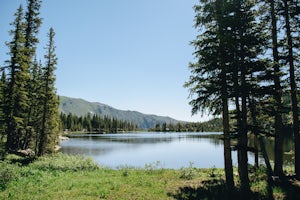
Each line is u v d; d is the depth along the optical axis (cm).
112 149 5753
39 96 3562
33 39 2972
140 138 11006
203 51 1322
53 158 2425
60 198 1165
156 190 1324
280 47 1495
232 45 1217
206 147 6116
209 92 1323
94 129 18488
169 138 10806
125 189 1348
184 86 1417
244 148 1245
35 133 3950
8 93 2716
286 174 1596
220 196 1188
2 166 1725
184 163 3525
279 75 1394
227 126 1324
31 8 2977
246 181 1245
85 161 2267
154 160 3875
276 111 1388
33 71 3828
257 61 1252
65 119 15900
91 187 1391
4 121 2702
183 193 1262
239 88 1236
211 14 1359
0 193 1220
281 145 1501
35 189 1316
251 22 1317
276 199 1111
